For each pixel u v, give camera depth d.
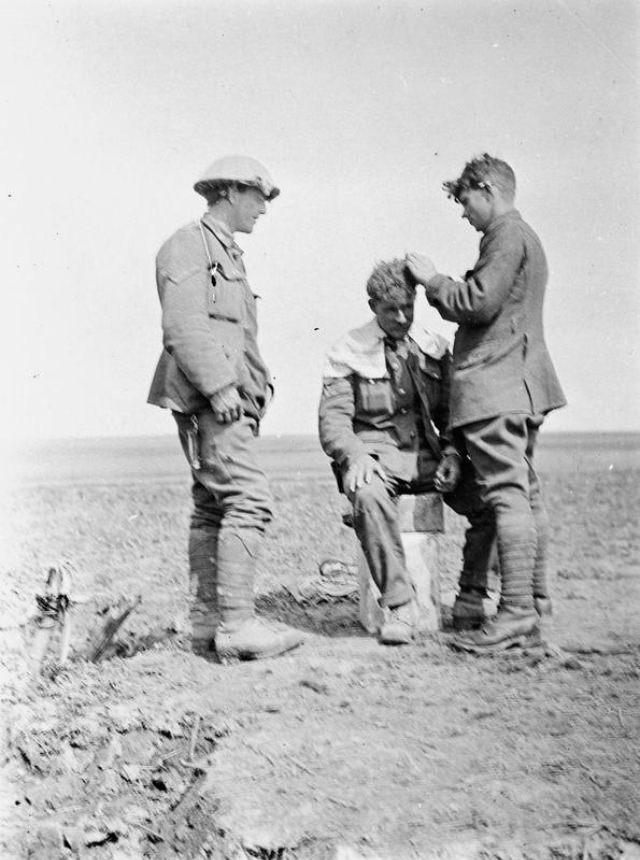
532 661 4.96
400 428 5.41
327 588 6.26
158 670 5.09
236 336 5.25
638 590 6.55
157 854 4.07
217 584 5.24
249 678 4.91
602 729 4.34
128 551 7.46
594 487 9.84
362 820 3.80
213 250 5.23
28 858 4.27
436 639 5.29
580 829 3.74
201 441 5.19
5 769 4.59
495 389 5.08
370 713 4.50
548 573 7.07
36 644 5.34
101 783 4.47
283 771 4.09
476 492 5.34
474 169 5.22
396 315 5.35
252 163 5.38
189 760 4.37
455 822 3.78
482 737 4.27
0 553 7.23
